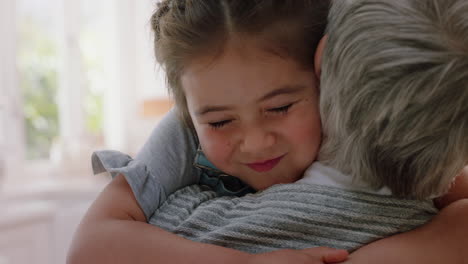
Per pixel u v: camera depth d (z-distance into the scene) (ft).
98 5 11.43
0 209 8.60
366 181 1.80
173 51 2.00
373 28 1.57
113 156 2.39
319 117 1.97
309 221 1.88
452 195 2.19
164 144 2.42
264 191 2.10
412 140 1.58
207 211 2.07
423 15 1.52
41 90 10.58
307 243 1.88
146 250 1.90
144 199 2.21
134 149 11.64
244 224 1.94
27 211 8.48
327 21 1.86
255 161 2.03
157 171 2.32
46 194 9.52
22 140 10.04
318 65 1.86
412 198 1.86
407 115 1.54
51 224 8.97
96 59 11.53
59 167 10.43
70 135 10.92
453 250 1.78
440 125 1.53
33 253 8.58
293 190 1.96
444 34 1.49
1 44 9.61
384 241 1.82
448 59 1.47
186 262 1.82
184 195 2.27
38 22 10.48
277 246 1.89
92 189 9.55
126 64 11.64
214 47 1.87
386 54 1.53
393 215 1.86
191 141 2.45
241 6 1.86
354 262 1.74
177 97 2.26
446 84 1.48
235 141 2.01
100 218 2.10
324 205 1.89
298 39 1.88
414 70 1.50
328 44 1.76
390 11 1.56
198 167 2.39
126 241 1.95
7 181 9.67
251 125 1.93
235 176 2.20
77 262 1.97
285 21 1.87
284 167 2.06
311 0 1.92
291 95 1.90
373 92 1.57
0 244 8.02
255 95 1.86
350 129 1.68
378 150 1.65
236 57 1.85
